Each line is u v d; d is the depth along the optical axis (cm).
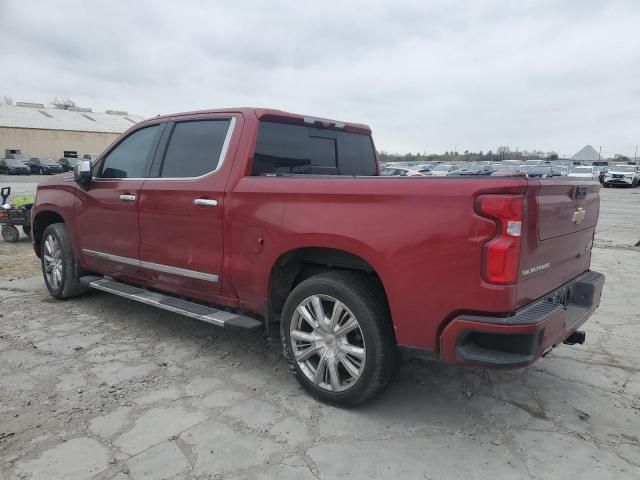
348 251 313
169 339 458
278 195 347
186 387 363
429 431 309
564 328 300
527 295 283
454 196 273
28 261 805
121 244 472
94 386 363
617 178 3722
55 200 552
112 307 551
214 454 282
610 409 338
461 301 274
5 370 388
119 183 470
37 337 459
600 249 966
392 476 265
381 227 297
